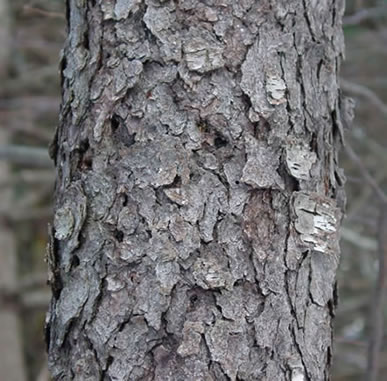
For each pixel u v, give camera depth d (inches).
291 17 35.0
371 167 81.1
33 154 81.4
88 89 34.8
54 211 36.2
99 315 33.2
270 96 33.9
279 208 33.6
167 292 32.7
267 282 33.2
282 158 33.9
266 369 33.0
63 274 34.2
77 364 33.4
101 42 34.8
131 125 33.8
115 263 33.2
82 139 34.6
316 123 35.2
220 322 32.7
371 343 55.3
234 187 33.3
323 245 33.8
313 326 34.0
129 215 33.3
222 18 34.1
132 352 32.8
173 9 34.1
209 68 33.7
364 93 66.7
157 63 33.9
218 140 33.6
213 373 32.5
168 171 33.1
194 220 32.9
